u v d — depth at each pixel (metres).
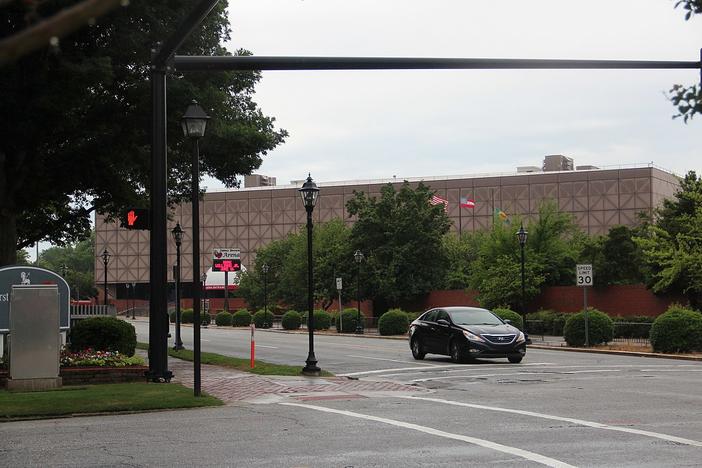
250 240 108.69
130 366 19.16
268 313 62.31
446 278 56.62
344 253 57.66
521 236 35.97
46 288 16.94
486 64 15.40
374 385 18.23
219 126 26.20
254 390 17.20
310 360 21.12
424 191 57.09
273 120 30.44
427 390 17.16
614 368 22.55
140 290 114.12
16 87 20.78
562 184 91.38
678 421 11.95
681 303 42.66
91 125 24.34
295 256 70.25
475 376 20.30
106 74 21.23
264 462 9.02
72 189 26.19
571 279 48.03
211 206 110.44
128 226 17.80
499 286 44.78
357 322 49.78
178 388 16.58
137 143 25.28
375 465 8.75
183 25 14.07
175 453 9.66
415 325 27.08
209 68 15.65
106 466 8.90
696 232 37.12
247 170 28.59
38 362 16.78
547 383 18.20
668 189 92.31
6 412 13.31
